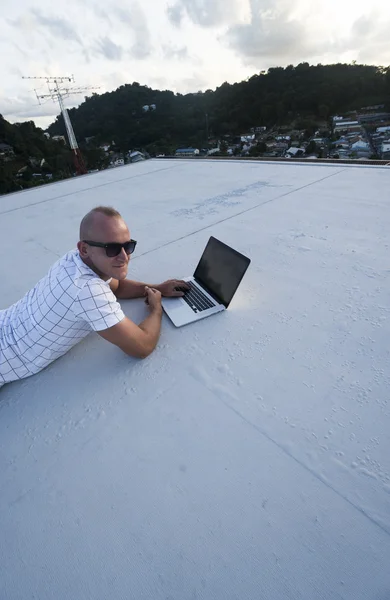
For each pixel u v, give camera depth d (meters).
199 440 0.89
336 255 1.75
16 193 4.01
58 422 0.99
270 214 2.43
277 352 1.16
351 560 0.63
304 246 1.89
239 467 0.81
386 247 1.77
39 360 1.12
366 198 2.52
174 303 1.46
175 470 0.83
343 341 1.17
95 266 1.06
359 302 1.37
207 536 0.69
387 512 0.70
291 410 0.94
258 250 1.90
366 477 0.76
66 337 1.10
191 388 1.05
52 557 0.69
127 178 4.29
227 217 2.48
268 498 0.74
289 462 0.81
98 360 1.21
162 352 1.21
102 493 0.80
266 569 0.63
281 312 1.36
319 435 0.87
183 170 4.41
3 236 2.63
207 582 0.62
